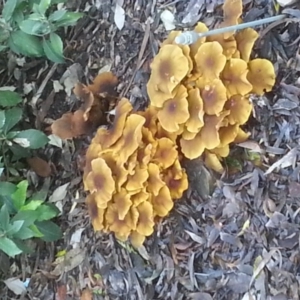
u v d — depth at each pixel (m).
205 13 0.76
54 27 0.76
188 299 0.72
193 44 0.69
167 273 0.74
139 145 0.69
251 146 0.71
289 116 0.70
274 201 0.70
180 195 0.71
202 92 0.67
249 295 0.69
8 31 0.78
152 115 0.72
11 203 0.74
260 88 0.68
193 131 0.68
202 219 0.73
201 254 0.73
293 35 0.71
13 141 0.79
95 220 0.73
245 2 0.73
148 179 0.70
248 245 0.70
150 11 0.79
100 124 0.78
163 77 0.68
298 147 0.70
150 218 0.69
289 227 0.69
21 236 0.70
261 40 0.72
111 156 0.71
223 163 0.72
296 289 0.67
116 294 0.76
